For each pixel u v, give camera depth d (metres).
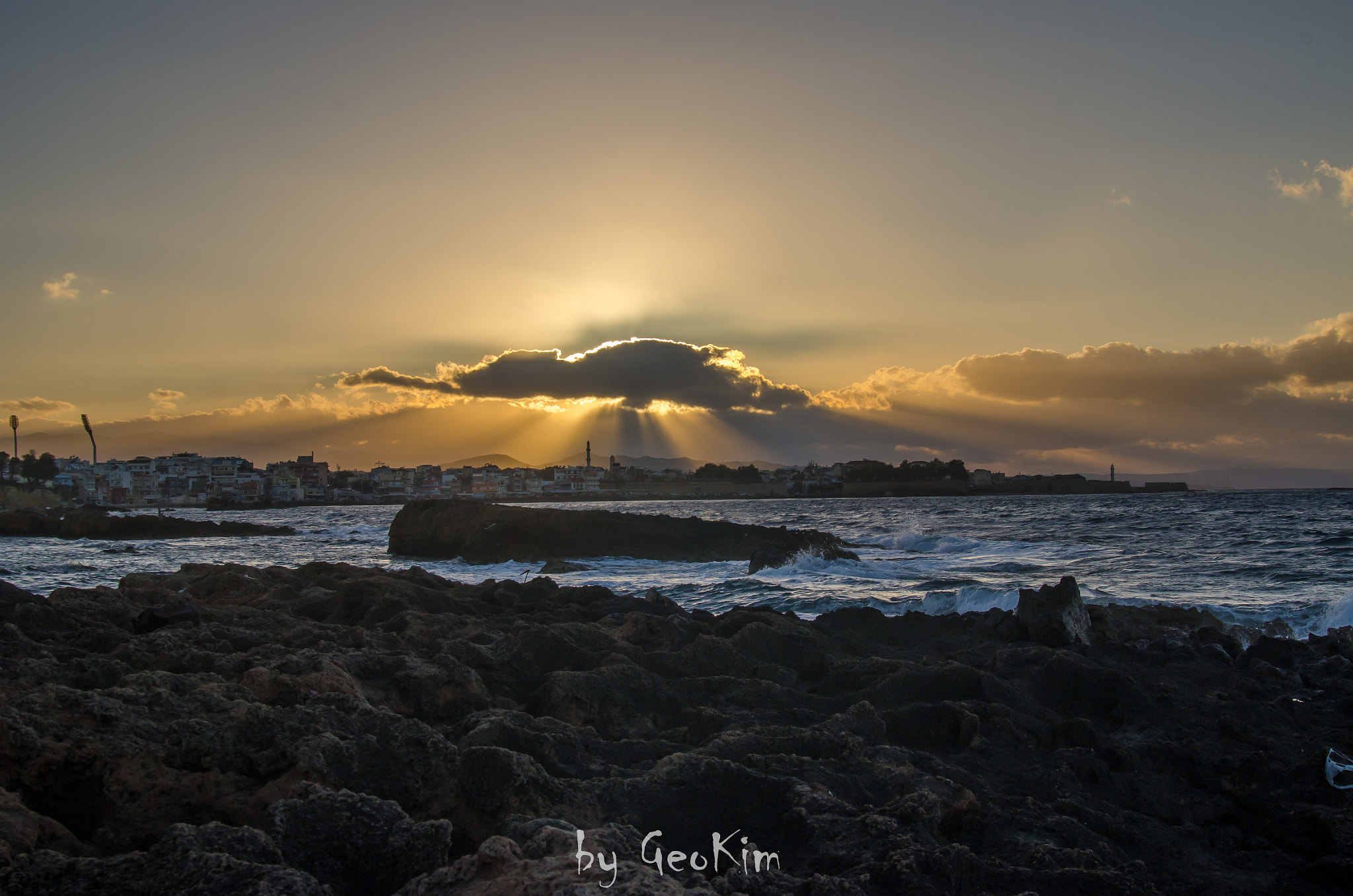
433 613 12.63
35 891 3.49
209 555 42.16
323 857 4.02
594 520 34.66
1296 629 15.57
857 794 5.46
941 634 13.01
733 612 14.19
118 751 5.00
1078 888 4.50
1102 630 13.30
